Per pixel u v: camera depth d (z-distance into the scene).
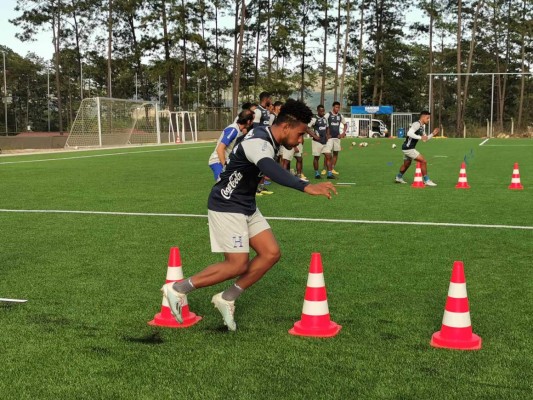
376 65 70.44
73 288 5.44
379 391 3.26
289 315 4.64
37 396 3.27
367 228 8.21
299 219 8.98
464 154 25.00
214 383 3.41
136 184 14.09
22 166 19.83
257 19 66.81
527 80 74.06
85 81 84.12
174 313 4.23
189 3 56.72
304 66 72.62
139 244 7.32
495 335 4.12
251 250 7.13
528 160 21.12
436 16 62.22
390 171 17.11
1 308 4.87
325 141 15.16
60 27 60.53
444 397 3.18
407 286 5.38
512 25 68.81
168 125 45.91
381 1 68.75
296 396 3.22
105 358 3.80
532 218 8.88
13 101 88.00
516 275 5.71
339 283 5.48
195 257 6.60
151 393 3.29
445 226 8.30
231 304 4.30
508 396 3.19
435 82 78.00
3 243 7.43
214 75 77.38
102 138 34.06
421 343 3.99
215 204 4.16
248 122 8.05
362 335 4.15
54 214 9.67
